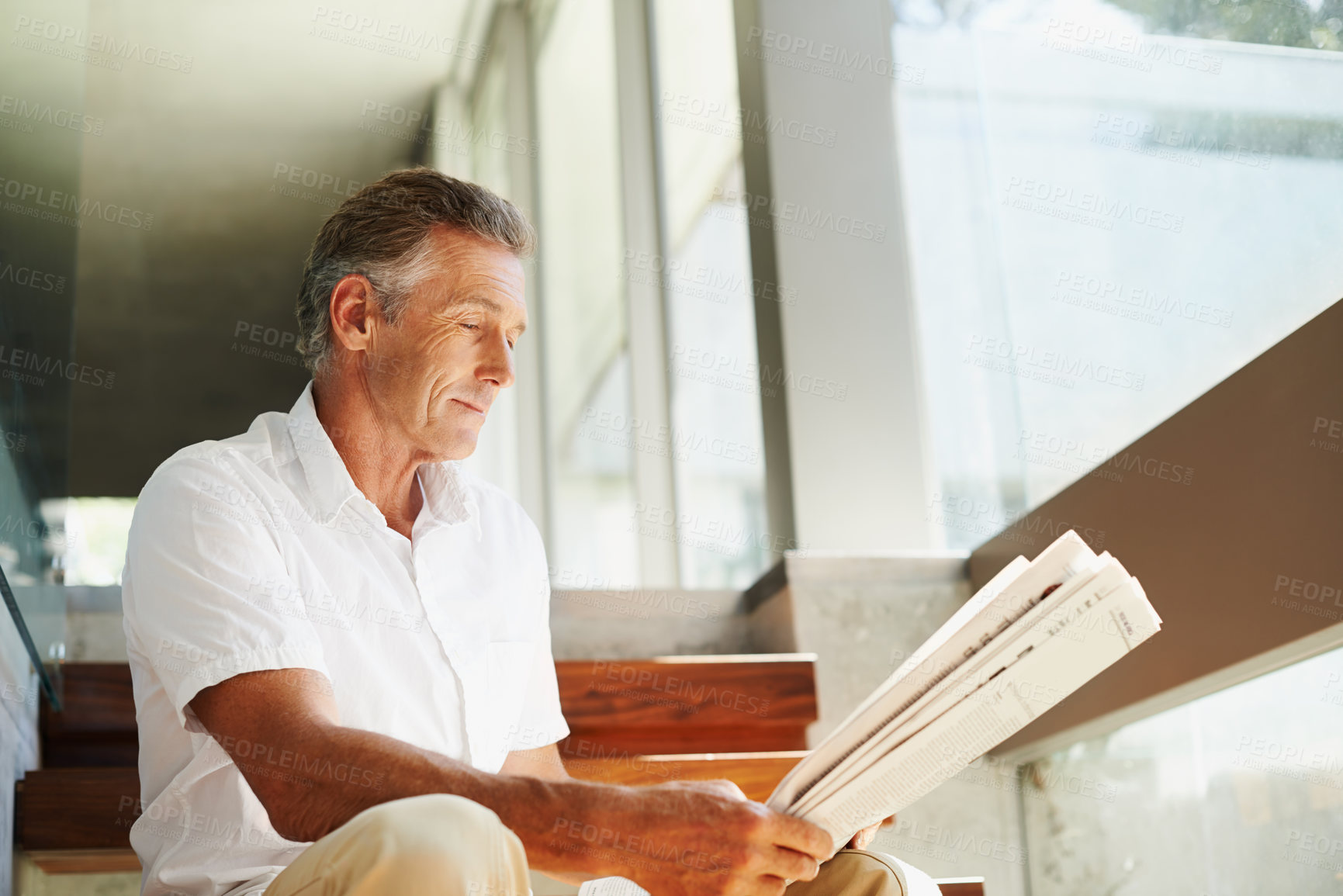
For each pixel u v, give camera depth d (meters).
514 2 4.90
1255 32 1.73
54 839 1.55
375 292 1.32
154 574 1.09
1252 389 1.56
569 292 4.34
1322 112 1.58
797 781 0.97
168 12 4.73
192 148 5.60
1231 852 1.64
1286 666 1.53
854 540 2.48
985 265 2.43
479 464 4.90
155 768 1.14
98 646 1.94
